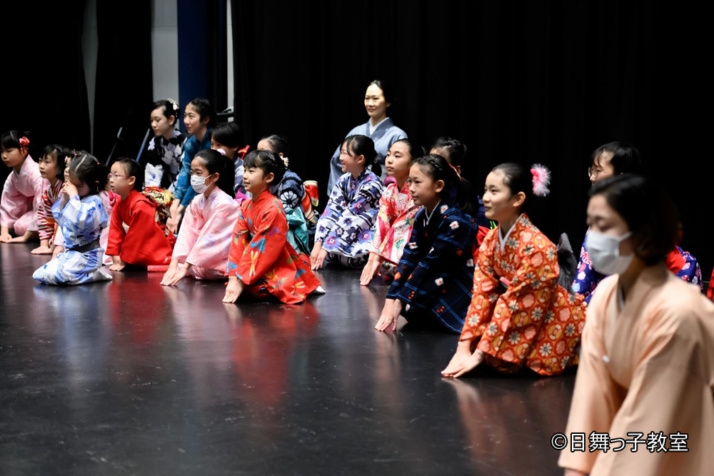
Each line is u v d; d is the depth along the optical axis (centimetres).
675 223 182
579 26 593
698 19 563
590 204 186
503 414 282
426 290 397
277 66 724
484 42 632
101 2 845
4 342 375
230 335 391
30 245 702
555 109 614
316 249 599
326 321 423
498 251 328
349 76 709
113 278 550
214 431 264
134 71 848
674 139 575
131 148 834
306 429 267
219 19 816
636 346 184
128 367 336
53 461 241
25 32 848
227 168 543
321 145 736
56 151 637
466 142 656
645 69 573
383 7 683
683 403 180
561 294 330
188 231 546
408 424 272
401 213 526
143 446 252
